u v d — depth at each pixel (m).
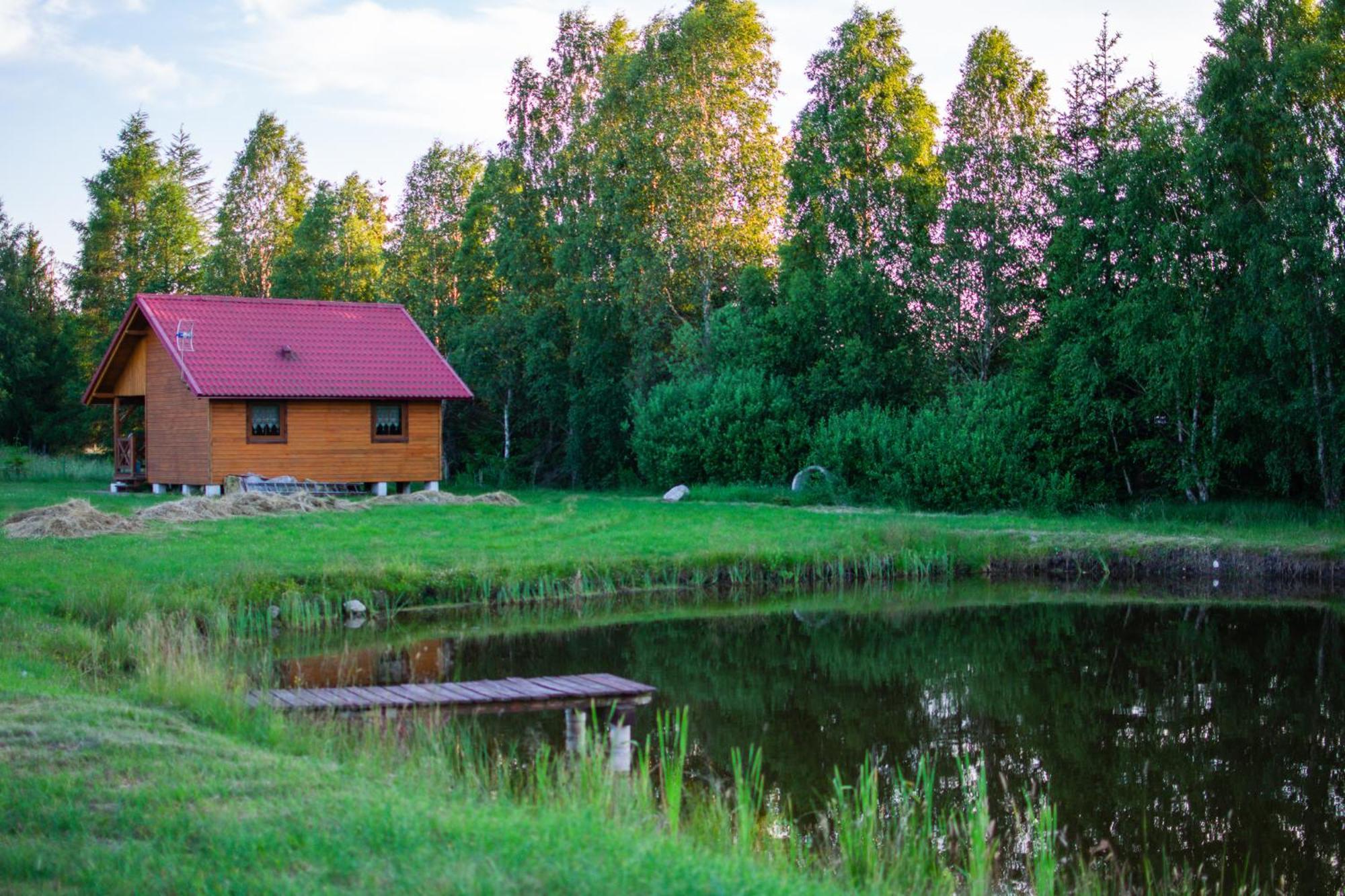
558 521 25.91
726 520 27.39
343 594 18.02
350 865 5.54
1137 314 27.91
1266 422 27.84
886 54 38.09
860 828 8.23
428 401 34.09
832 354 37.19
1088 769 11.16
